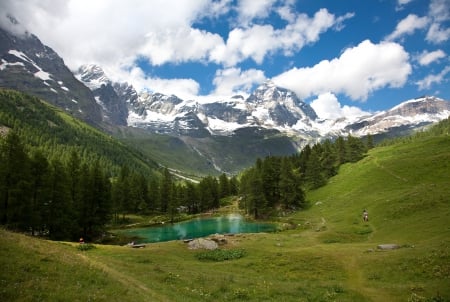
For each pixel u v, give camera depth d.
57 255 23.78
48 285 18.14
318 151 174.25
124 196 142.25
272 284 32.22
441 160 105.44
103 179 99.50
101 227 96.88
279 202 135.62
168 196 162.88
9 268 19.00
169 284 29.42
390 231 58.62
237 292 28.19
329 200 118.50
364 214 74.25
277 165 153.12
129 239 98.38
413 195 74.25
